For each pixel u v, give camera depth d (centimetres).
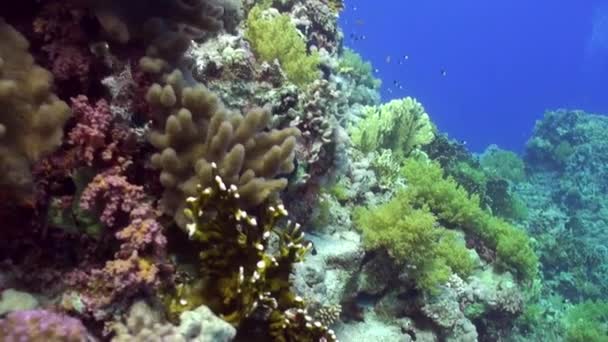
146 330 86
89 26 112
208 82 155
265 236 107
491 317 257
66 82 110
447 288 217
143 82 113
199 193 100
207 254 102
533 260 280
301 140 164
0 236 94
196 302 101
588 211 534
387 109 316
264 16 259
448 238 250
